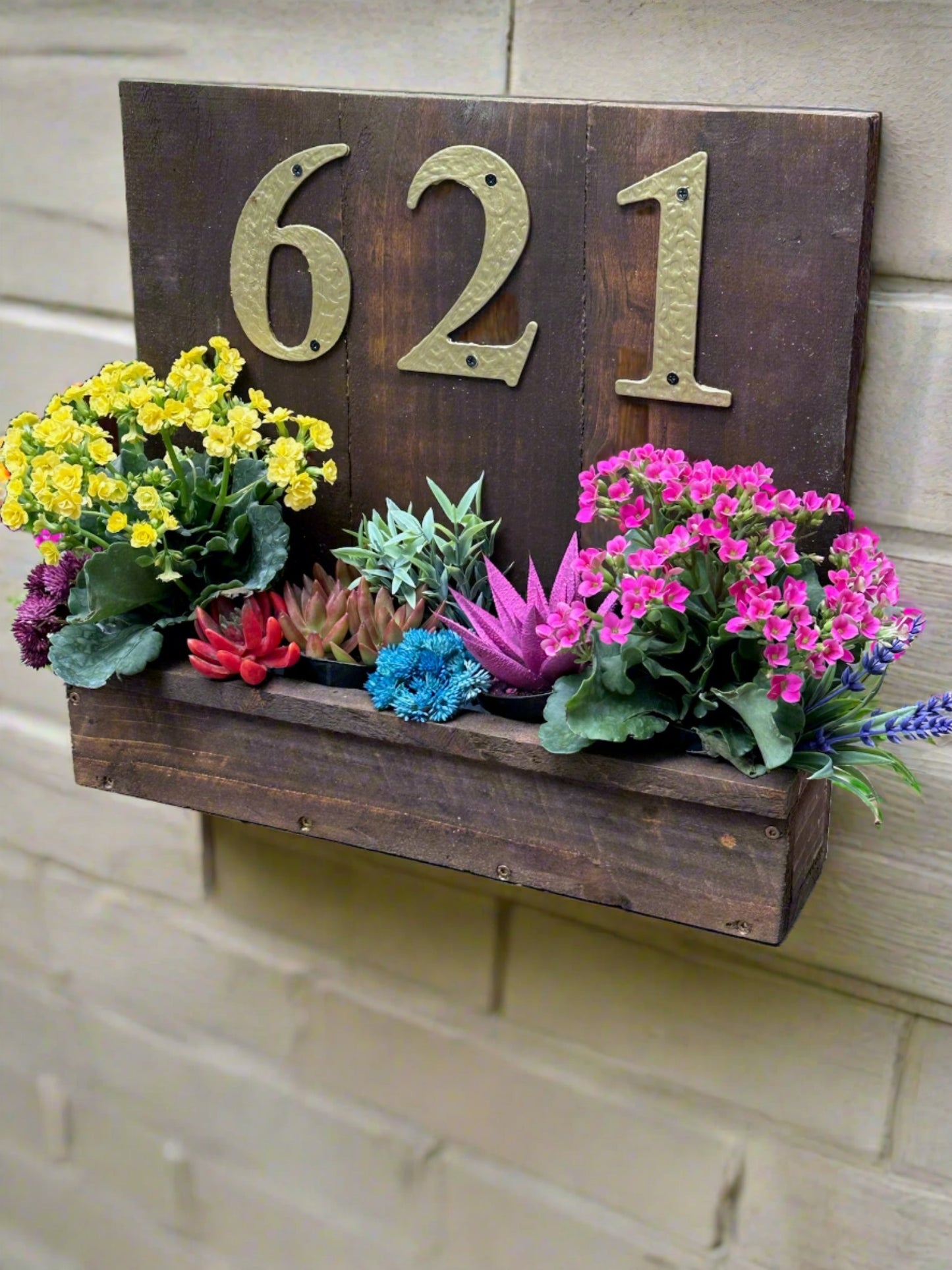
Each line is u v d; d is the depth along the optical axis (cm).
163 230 86
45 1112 129
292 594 83
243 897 109
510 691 76
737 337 73
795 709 68
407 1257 111
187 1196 122
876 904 84
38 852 119
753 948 89
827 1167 92
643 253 74
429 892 101
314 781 80
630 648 69
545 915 97
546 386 79
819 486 74
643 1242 100
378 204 80
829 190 69
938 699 68
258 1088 114
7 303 104
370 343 82
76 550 85
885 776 81
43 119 97
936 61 69
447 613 81
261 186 82
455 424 82
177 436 91
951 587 77
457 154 77
